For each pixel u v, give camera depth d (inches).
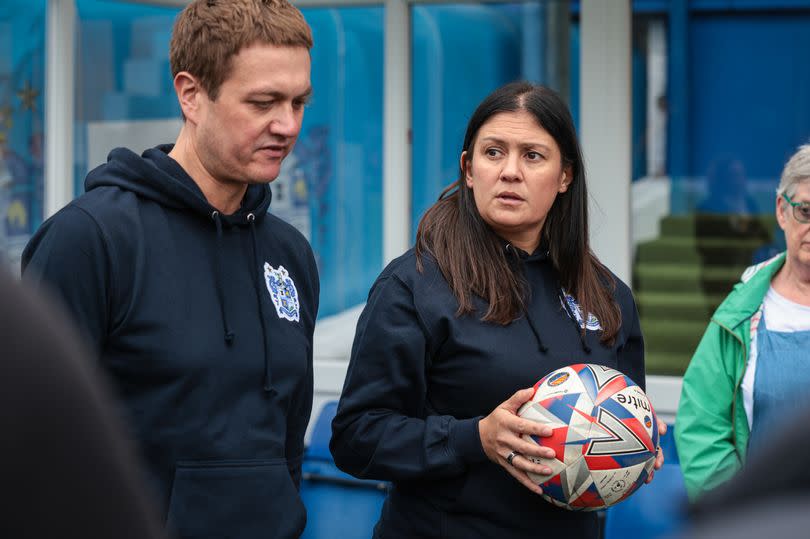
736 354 129.1
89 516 23.3
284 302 98.9
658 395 214.1
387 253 230.5
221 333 90.3
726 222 217.2
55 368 23.3
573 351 104.1
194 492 86.4
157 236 89.0
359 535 167.9
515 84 107.0
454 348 101.6
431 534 102.6
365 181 231.3
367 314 106.6
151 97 228.4
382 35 228.2
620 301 114.0
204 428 87.5
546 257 108.4
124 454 24.3
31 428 22.9
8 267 24.5
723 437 128.0
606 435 92.9
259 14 88.7
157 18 227.0
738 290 131.6
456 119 227.8
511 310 102.3
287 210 233.9
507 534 100.5
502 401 100.7
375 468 101.8
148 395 86.4
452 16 225.3
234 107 89.0
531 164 103.2
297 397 99.0
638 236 219.9
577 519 102.9
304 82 91.4
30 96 215.5
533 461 93.8
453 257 104.1
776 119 213.5
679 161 217.5
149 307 86.5
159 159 92.3
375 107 229.9
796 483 19.3
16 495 22.7
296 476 102.6
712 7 213.5
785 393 123.3
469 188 107.7
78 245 83.9
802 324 127.0
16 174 214.7
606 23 213.8
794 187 127.3
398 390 102.7
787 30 211.3
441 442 98.9
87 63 221.8
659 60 216.2
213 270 92.2
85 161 223.3
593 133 216.1
